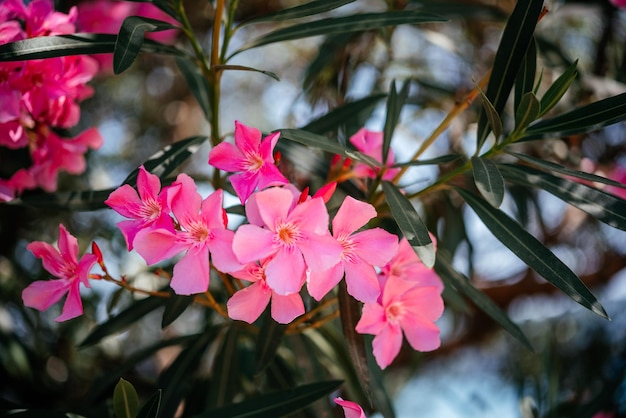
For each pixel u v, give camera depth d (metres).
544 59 0.69
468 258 0.72
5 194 0.55
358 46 0.75
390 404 0.55
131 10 0.75
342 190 0.58
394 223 0.59
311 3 0.55
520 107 0.50
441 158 0.51
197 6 0.80
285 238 0.45
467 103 0.55
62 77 0.55
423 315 0.51
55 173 0.60
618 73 0.74
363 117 0.63
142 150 0.84
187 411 0.60
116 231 0.73
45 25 0.55
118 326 0.57
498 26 0.80
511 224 0.51
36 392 0.69
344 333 0.50
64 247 0.49
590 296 0.49
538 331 0.86
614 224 0.49
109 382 0.60
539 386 0.72
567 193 0.51
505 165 0.53
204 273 0.45
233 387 0.58
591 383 0.78
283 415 0.52
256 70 0.51
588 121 0.51
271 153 0.46
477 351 0.94
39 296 0.50
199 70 0.62
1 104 0.53
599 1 0.72
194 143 0.55
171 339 0.61
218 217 0.45
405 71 0.77
